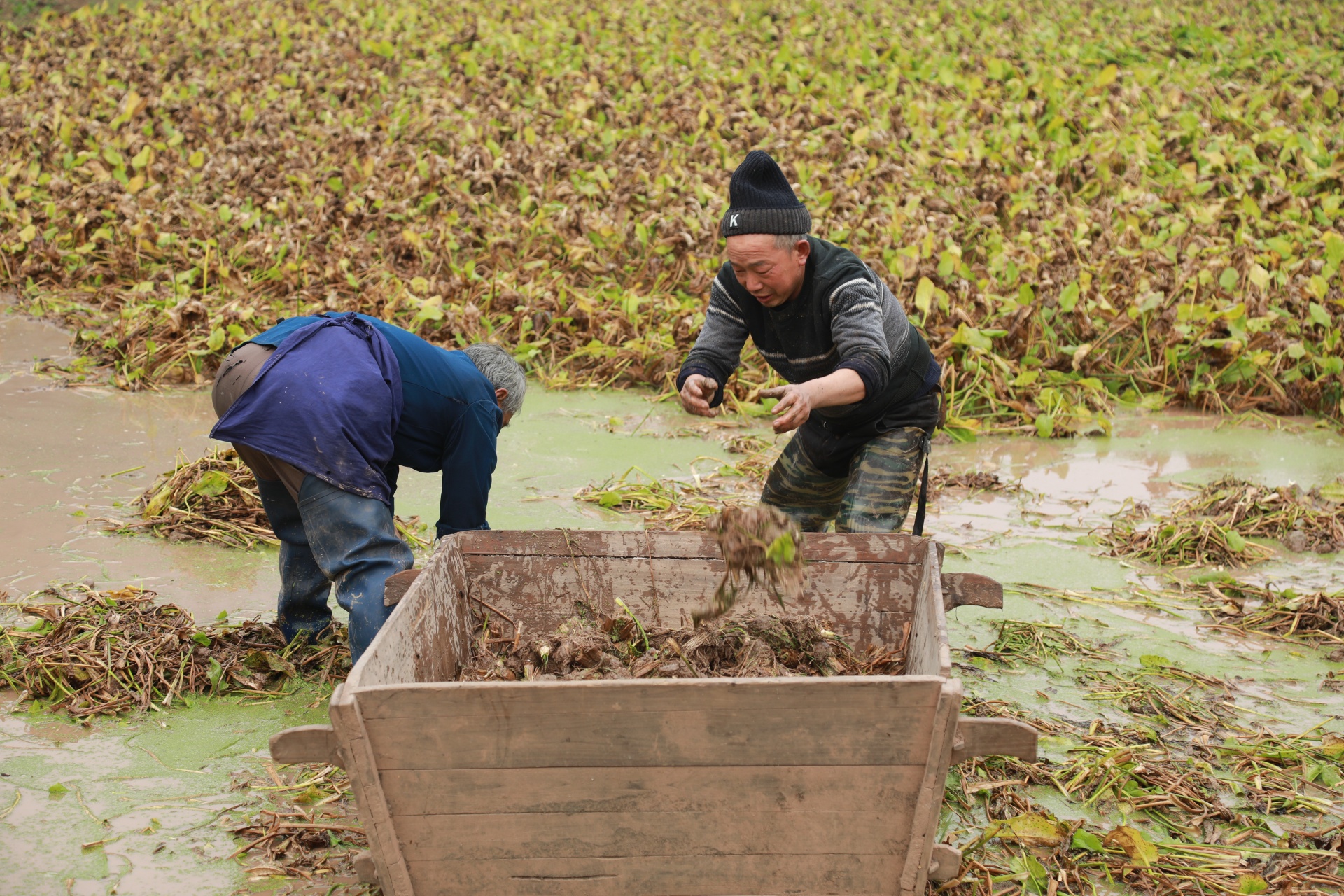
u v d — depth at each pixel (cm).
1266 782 314
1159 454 617
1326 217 889
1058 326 743
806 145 1038
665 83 1284
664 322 741
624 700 216
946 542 494
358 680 223
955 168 965
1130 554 482
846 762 220
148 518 477
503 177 941
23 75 1372
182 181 976
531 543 331
